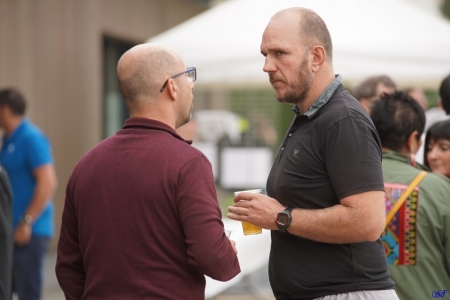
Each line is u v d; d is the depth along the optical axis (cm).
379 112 885
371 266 696
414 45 1411
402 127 874
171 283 659
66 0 2556
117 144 686
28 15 2375
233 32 1458
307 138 696
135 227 661
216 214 657
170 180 656
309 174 691
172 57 695
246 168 1912
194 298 671
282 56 695
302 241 707
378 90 1162
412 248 838
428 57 1409
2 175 1032
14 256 1522
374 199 661
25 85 2361
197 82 1653
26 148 1520
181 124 709
